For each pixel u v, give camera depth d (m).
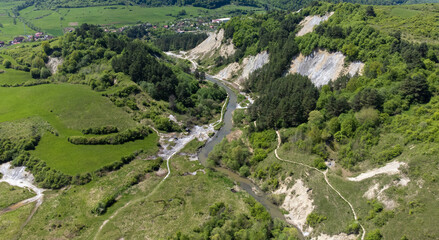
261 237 61.72
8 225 70.06
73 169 88.00
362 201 66.75
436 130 66.88
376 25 119.00
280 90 118.50
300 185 78.12
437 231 52.59
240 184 87.88
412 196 60.06
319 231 66.75
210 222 67.69
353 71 112.69
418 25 109.12
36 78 138.50
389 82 89.56
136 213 74.94
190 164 97.94
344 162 79.19
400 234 55.84
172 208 76.81
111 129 105.00
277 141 98.62
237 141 103.00
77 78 134.00
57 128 103.44
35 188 82.88
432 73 83.88
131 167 93.44
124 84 129.00
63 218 72.94
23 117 105.75
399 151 70.19
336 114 93.50
